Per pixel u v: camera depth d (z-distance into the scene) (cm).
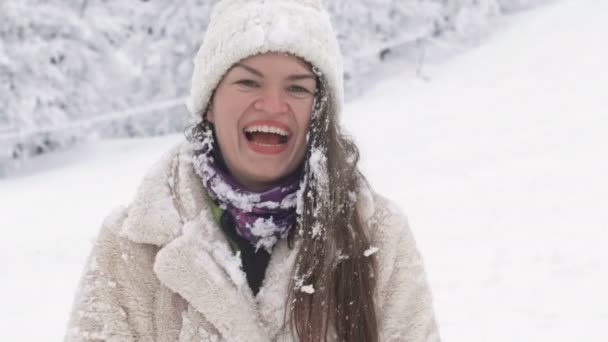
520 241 602
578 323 433
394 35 1872
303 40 141
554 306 461
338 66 150
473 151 1000
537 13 1853
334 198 147
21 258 700
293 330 146
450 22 1894
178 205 145
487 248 593
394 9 1866
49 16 1681
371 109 1441
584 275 510
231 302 140
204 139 152
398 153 1062
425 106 1395
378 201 156
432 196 793
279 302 145
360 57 1752
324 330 146
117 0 1775
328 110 149
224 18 145
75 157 1557
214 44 145
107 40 1733
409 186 861
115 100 1756
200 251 141
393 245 153
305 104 146
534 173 827
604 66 1386
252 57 142
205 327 141
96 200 1015
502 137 1056
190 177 147
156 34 1800
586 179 773
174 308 143
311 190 147
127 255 143
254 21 141
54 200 1032
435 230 666
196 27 1755
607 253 548
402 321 154
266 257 150
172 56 1772
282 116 145
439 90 1521
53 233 807
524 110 1218
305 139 149
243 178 150
